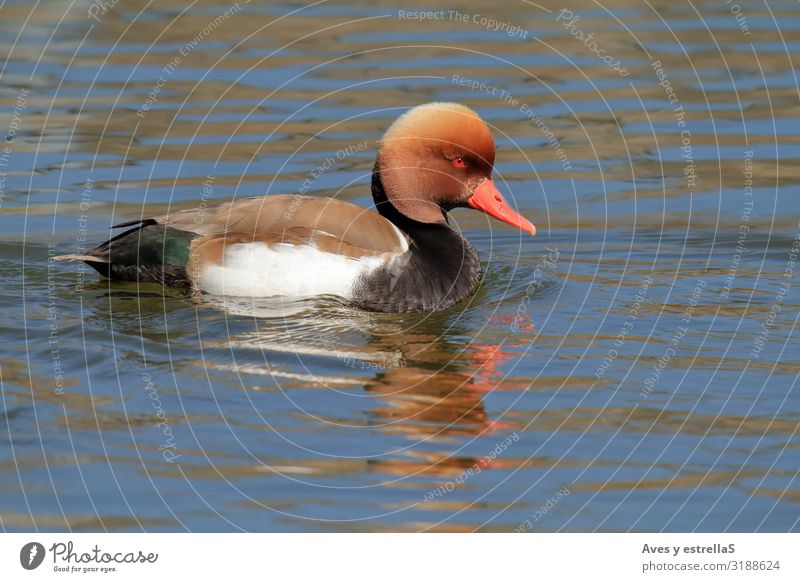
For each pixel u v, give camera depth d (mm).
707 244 13367
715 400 9117
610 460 8242
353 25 19344
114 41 18422
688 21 19750
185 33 18797
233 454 8211
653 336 10508
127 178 14602
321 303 10945
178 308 10727
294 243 10953
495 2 20625
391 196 11844
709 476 8047
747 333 10547
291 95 16703
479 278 12102
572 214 14336
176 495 7789
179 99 16594
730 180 15125
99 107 16359
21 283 11461
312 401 8984
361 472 8078
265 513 7645
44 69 17375
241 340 10086
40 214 13656
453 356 9992
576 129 16266
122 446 8250
